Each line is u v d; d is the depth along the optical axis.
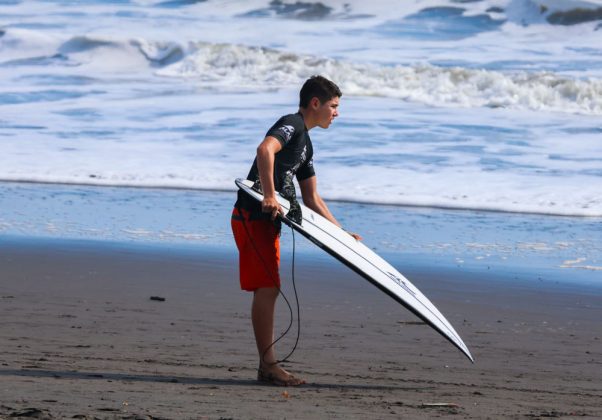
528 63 89.75
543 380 17.47
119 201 45.34
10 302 23.86
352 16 109.69
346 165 53.75
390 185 49.50
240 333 21.20
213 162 55.12
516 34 102.38
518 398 15.09
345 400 13.80
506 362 19.38
